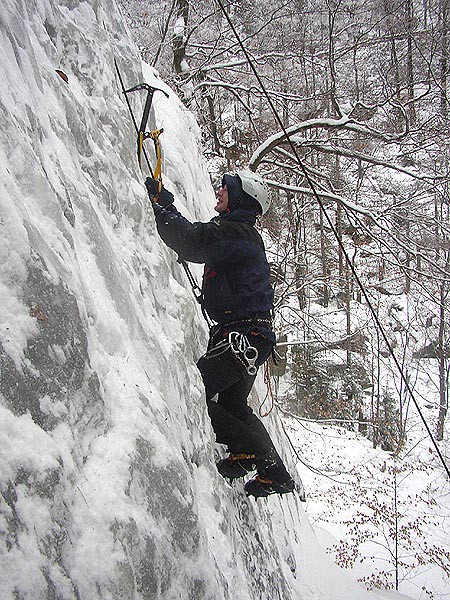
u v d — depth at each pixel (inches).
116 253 96.6
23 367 57.5
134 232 113.6
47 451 56.7
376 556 470.0
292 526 207.5
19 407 55.9
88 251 82.9
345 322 767.7
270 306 115.3
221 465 117.6
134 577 61.1
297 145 406.0
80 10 118.3
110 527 60.7
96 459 65.5
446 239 425.4
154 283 112.7
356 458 660.1
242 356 110.8
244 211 114.0
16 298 59.3
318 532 444.5
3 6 77.7
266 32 422.9
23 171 67.2
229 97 497.7
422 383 934.4
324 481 604.1
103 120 113.8
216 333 114.1
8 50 75.7
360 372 746.8
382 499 573.9
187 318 122.6
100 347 76.1
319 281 553.3
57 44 107.5
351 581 246.2
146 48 382.6
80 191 86.0
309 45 423.2
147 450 73.1
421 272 394.3
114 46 140.5
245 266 111.5
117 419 72.0
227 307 111.3
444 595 422.6
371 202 471.2
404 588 430.9
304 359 673.0
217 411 117.1
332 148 409.4
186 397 106.5
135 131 127.8
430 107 432.5
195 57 439.2
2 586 46.6
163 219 110.9
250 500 140.5
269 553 141.0
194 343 136.3
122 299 88.1
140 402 77.8
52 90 91.7
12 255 59.9
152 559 65.5
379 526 514.0
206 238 108.2
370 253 431.8
